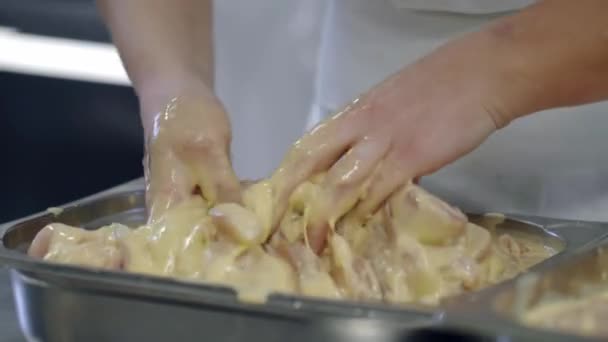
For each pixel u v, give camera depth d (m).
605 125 1.63
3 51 2.83
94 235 1.35
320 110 1.80
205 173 1.38
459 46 1.42
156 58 1.62
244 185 1.40
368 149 1.36
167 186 1.38
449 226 1.33
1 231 1.38
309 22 2.03
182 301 1.17
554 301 1.22
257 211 1.34
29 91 2.78
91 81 2.71
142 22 1.67
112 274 1.18
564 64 1.39
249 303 1.14
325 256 1.35
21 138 2.83
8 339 1.31
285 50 2.05
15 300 1.34
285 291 1.25
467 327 1.08
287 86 2.07
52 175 2.82
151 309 1.19
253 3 2.05
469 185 1.67
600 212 1.63
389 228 1.36
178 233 1.31
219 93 2.12
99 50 2.83
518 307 1.16
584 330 1.09
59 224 1.36
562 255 1.28
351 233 1.38
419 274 1.30
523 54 1.40
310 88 2.05
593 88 1.41
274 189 1.36
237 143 2.13
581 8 1.40
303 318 1.13
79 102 2.75
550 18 1.41
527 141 1.64
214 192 1.38
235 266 1.28
